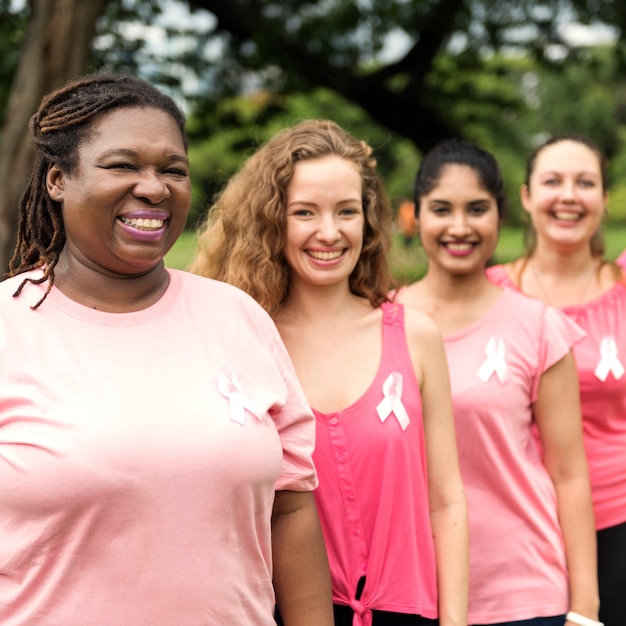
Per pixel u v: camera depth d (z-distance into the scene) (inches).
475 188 127.3
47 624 71.3
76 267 77.9
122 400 72.4
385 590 99.9
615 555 135.9
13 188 254.7
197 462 72.6
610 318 145.3
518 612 115.6
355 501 100.8
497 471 117.6
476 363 121.0
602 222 154.4
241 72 499.8
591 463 138.6
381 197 112.2
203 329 79.6
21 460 70.6
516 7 506.6
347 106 857.5
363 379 102.9
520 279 155.5
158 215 76.6
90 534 70.8
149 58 447.2
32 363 73.2
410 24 504.4
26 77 257.4
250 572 78.7
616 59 529.7
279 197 104.6
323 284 104.0
